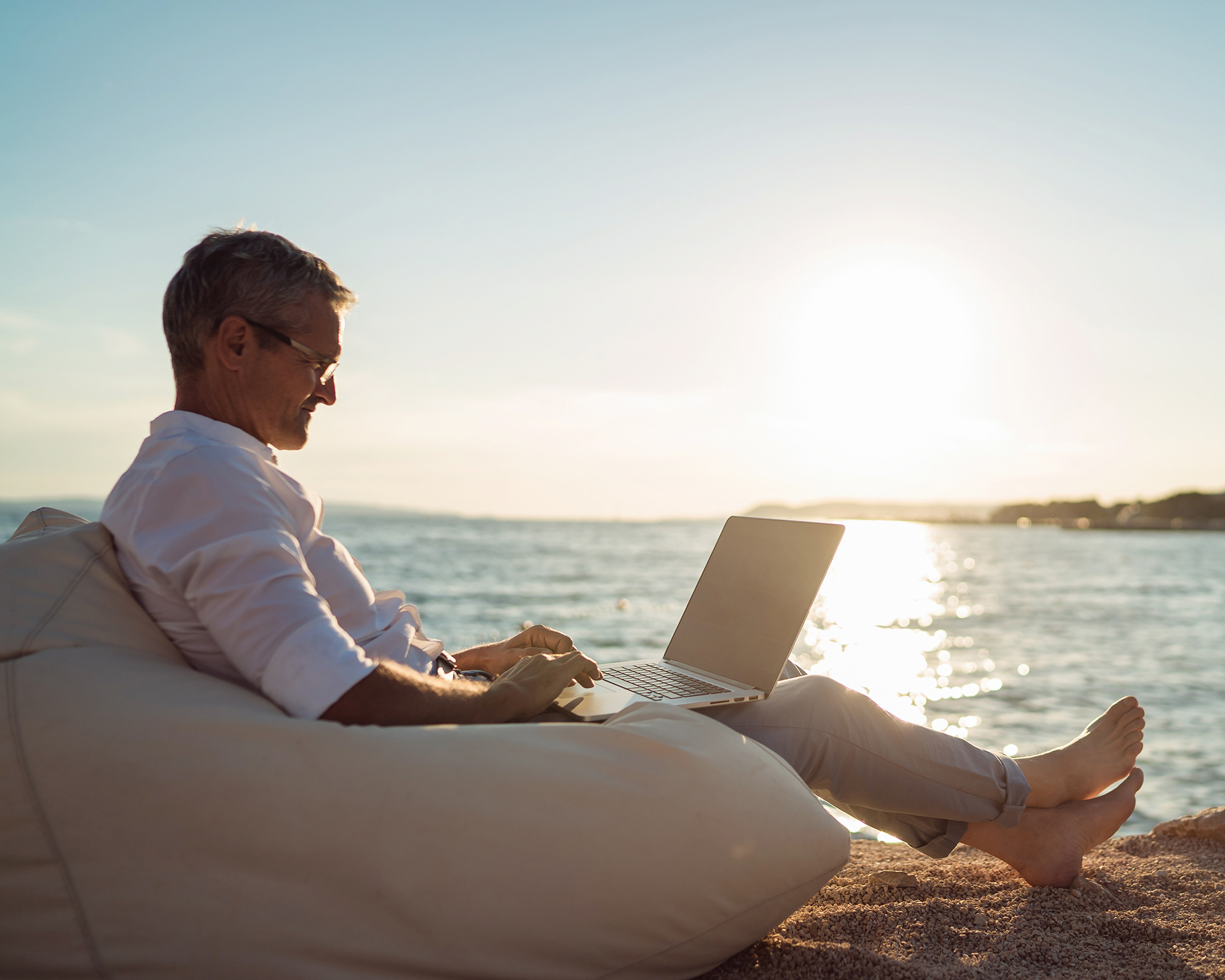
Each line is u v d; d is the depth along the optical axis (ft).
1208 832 8.07
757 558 6.81
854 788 5.76
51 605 4.11
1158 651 41.47
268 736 3.78
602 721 5.22
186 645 4.40
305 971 3.70
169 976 3.63
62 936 3.63
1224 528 362.94
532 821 4.03
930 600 76.02
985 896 6.40
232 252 4.76
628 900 4.20
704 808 4.41
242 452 4.50
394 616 5.72
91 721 3.72
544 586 72.49
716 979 4.83
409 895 3.83
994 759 6.13
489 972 3.97
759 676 5.99
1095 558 166.71
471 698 4.62
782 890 4.70
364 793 3.81
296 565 4.26
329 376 5.29
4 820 3.64
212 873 3.68
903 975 4.81
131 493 4.42
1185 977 4.91
